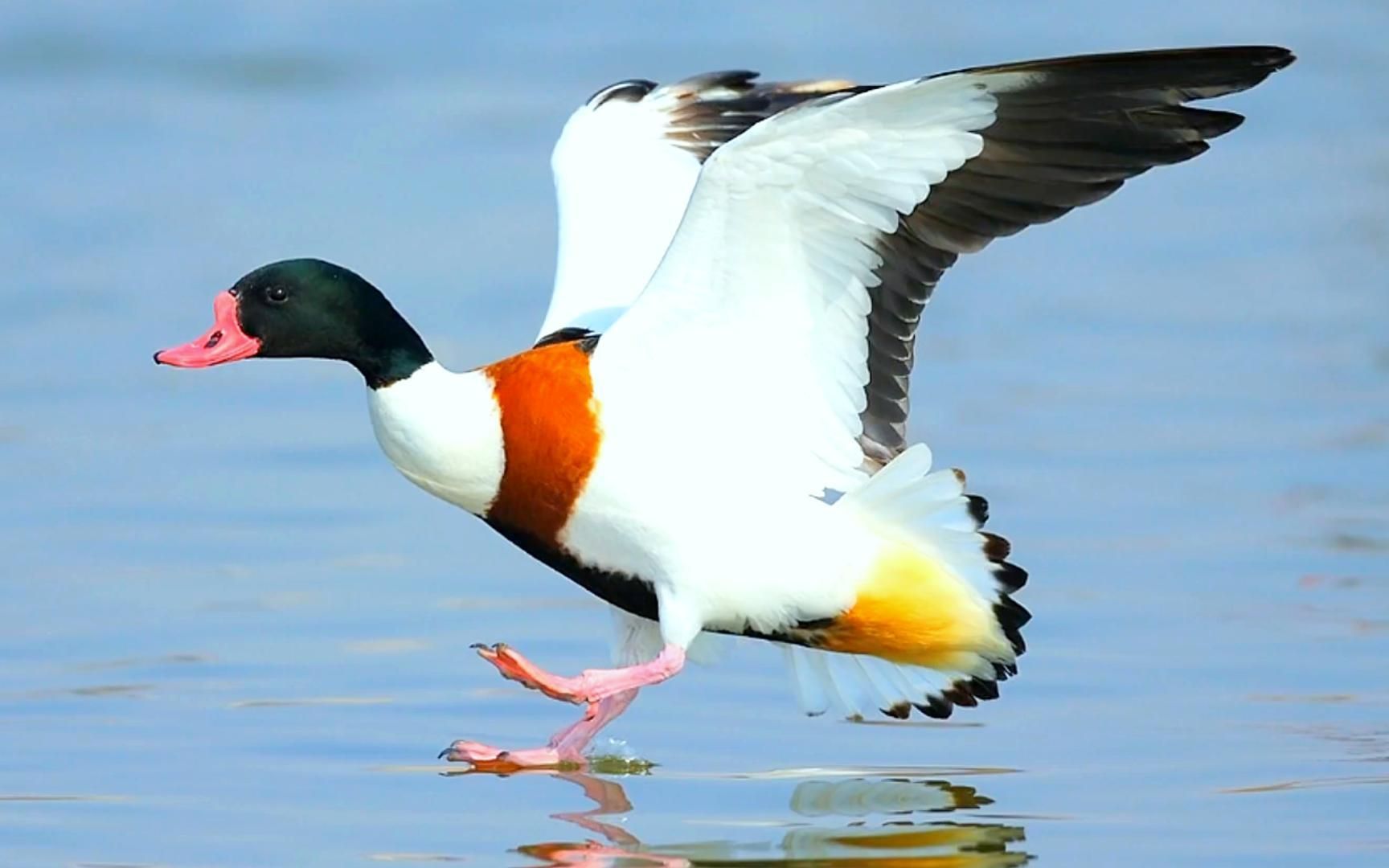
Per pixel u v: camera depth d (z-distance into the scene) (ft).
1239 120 32.30
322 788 33.04
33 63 95.91
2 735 35.45
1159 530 47.29
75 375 61.16
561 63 96.43
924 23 101.40
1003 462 52.54
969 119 31.86
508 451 34.06
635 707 37.70
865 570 34.22
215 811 31.89
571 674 39.09
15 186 80.38
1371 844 29.84
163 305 67.15
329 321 34.63
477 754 34.50
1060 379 59.77
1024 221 33.30
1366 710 36.17
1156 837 30.27
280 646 40.65
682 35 100.01
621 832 30.86
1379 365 60.59
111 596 43.62
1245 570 44.47
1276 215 76.64
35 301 67.62
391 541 47.91
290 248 73.05
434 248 73.26
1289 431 54.75
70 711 36.83
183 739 35.42
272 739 35.47
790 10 103.14
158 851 30.19
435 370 34.73
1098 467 52.08
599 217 38.81
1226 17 102.78
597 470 33.78
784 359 33.91
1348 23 102.06
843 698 35.99
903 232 33.47
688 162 40.09
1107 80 32.07
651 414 33.76
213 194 79.61
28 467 53.11
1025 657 39.45
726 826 31.09
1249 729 35.29
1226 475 51.29
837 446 34.35
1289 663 38.73
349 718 36.78
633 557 34.47
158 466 53.31
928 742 35.29
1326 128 88.02
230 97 93.20
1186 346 62.80
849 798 32.35
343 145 86.48
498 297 67.41
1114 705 36.76
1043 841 30.17
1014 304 67.67
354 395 60.39
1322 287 68.39
